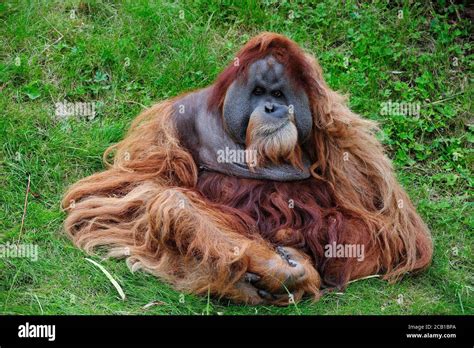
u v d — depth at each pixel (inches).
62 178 203.8
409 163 218.7
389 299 181.9
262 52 183.0
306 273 176.2
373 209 190.5
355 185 189.3
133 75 226.7
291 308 176.2
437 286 187.9
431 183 214.8
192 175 189.6
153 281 179.8
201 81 226.8
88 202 190.4
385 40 238.2
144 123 196.9
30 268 181.0
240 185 187.2
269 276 174.1
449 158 220.5
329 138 188.1
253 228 183.8
